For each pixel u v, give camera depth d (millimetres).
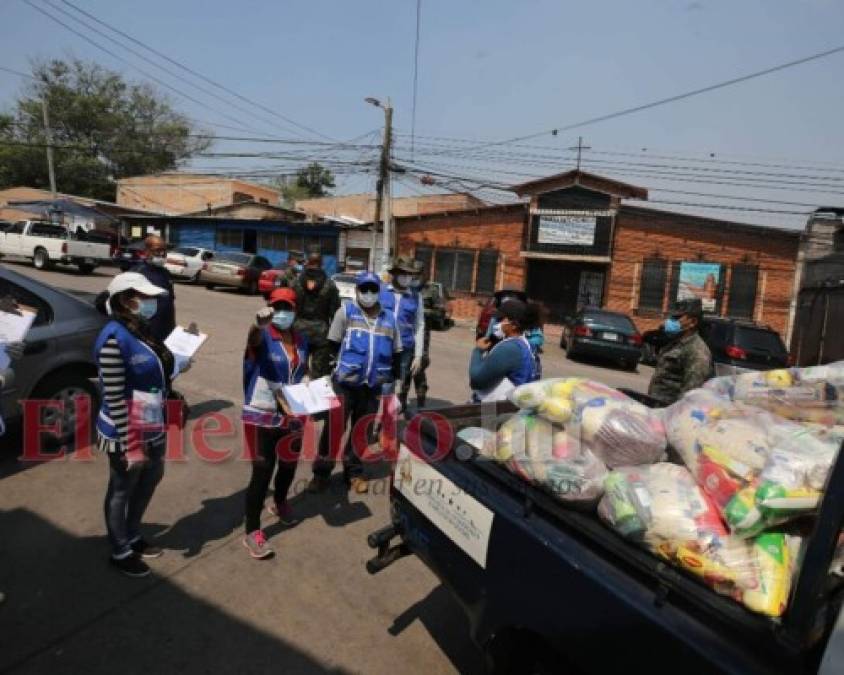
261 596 3018
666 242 18891
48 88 42688
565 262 20516
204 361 8102
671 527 1736
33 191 34844
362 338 4230
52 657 2457
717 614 1543
